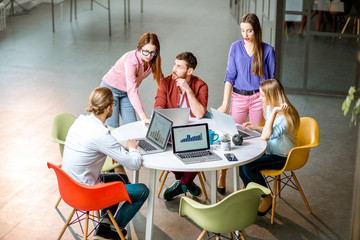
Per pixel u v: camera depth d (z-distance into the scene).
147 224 4.05
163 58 9.36
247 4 10.53
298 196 4.88
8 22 11.90
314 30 7.55
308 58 7.68
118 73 5.05
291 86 7.86
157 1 14.75
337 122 6.71
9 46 9.99
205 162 3.87
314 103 7.41
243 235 3.97
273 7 7.72
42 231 4.28
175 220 4.47
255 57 4.86
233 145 4.22
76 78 8.30
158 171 5.37
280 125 4.34
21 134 6.18
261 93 4.41
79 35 10.97
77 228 4.33
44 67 8.80
